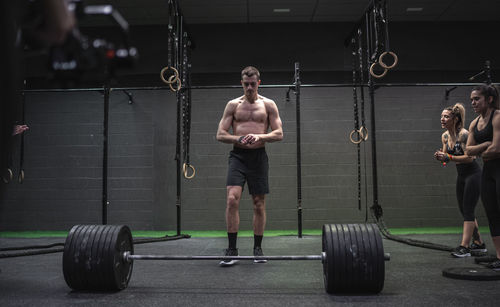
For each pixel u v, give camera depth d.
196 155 6.14
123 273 2.31
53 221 6.09
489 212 2.74
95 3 5.54
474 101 2.75
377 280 2.08
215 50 6.30
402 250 3.84
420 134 6.13
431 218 6.02
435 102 6.19
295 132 6.12
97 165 6.15
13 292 2.27
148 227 6.05
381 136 6.13
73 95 6.25
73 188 6.13
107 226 2.27
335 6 5.79
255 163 3.17
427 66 6.25
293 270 2.88
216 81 6.28
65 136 6.20
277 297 2.12
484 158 2.72
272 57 6.28
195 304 1.99
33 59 6.20
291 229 6.00
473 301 2.00
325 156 6.08
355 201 6.02
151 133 6.17
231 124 3.33
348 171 6.06
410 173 6.08
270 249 4.04
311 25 6.32
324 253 2.21
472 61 6.27
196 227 6.04
